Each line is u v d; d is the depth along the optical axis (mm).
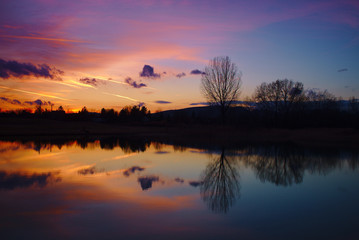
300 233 5582
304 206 7449
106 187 9320
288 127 55688
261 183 10461
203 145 27562
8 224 5914
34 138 35531
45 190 8812
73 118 111125
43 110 113438
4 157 17000
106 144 28266
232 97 44000
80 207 7113
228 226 5934
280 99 59094
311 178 11508
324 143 29359
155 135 46406
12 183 9805
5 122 60438
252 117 58875
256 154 20062
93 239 5195
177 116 80438
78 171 12367
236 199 8117
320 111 59000
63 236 5316
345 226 5980
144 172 12359
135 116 122312
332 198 8336
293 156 18828
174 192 8797
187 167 14016
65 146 25266
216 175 12008
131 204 7426
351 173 12625
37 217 6352
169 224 6012
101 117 126938
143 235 5398
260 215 6688
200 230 5699
